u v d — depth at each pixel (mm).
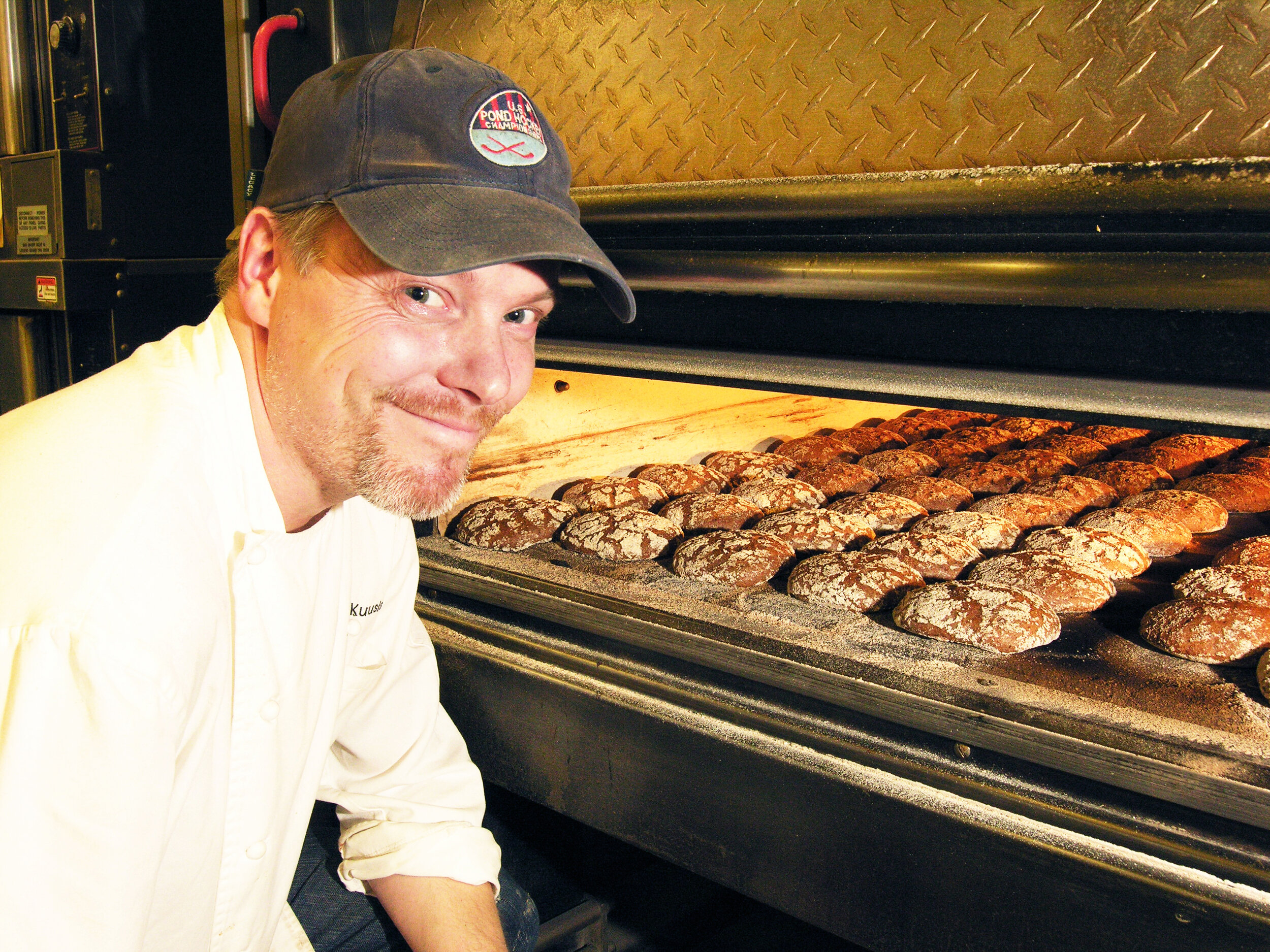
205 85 2473
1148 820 1020
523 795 1565
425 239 735
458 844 1173
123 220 2352
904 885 1170
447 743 1289
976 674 1341
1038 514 2119
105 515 714
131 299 2373
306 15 1676
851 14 1212
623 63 1423
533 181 824
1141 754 1040
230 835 927
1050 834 1057
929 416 3295
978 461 2668
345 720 1213
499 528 1905
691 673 1372
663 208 1283
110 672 674
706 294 1312
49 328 2395
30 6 2355
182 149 2447
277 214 807
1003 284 1049
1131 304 979
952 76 1130
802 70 1248
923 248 1112
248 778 919
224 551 853
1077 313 1025
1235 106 952
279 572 893
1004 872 1086
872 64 1191
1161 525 1987
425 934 1127
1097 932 1035
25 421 788
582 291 1439
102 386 825
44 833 676
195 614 751
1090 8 1043
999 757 1120
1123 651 1462
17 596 679
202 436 821
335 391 805
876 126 1185
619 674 1419
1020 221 1023
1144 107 1003
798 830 1248
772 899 1296
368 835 1187
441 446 838
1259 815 945
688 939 1681
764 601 1643
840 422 3236
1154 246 964
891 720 1188
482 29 1593
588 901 1612
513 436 2068
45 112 2402
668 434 2545
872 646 1438
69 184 2227
